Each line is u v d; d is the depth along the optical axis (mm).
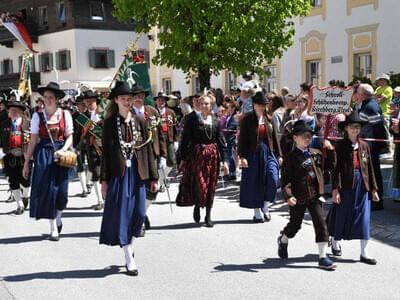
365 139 8492
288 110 10289
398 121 8602
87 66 37375
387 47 18828
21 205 10273
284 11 15602
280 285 5469
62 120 7430
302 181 5926
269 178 8055
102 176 5840
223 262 6281
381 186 8766
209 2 14750
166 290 5398
